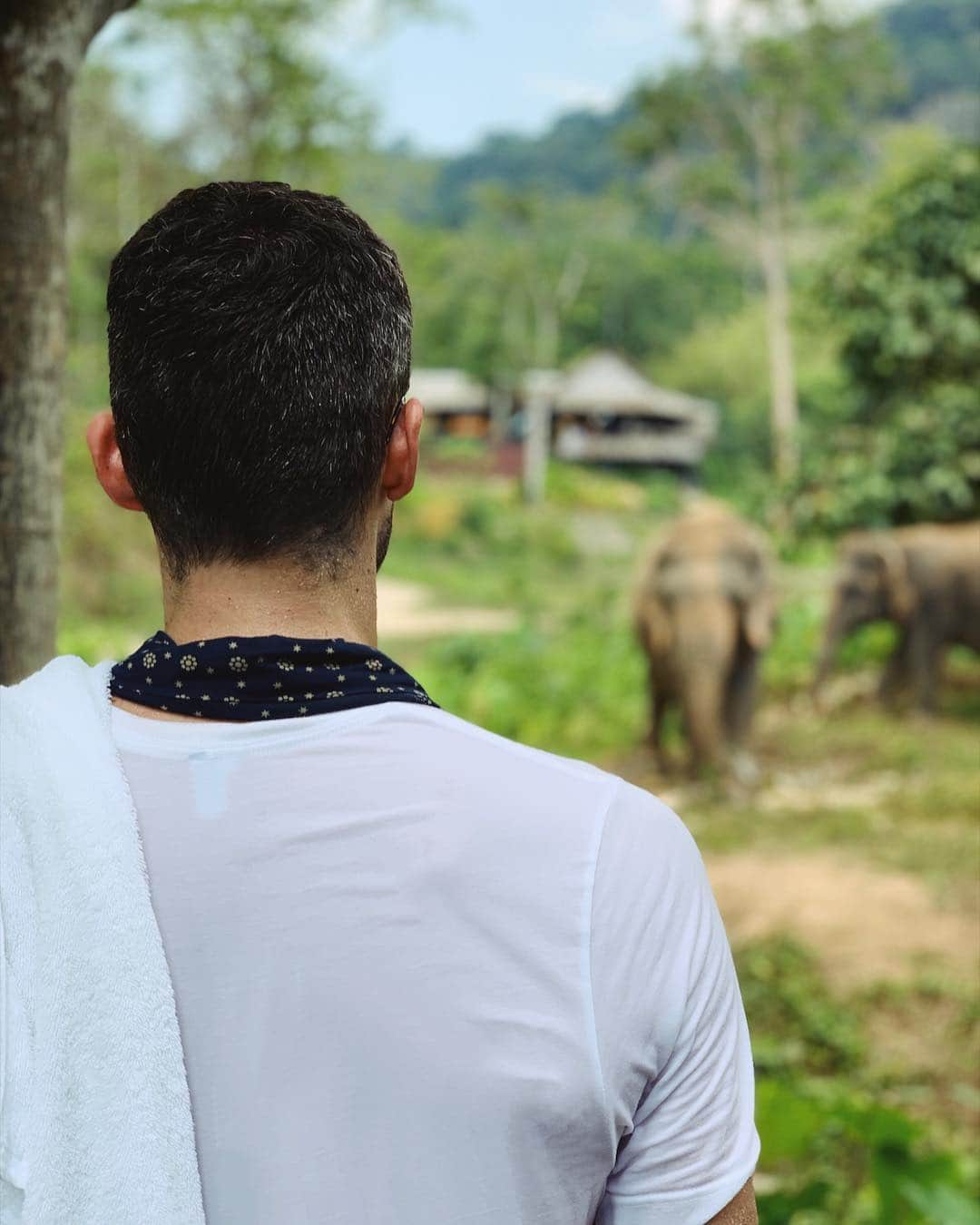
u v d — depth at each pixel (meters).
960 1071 5.46
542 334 68.69
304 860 0.97
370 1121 0.94
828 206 25.52
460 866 0.96
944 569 12.46
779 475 17.77
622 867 0.98
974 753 11.07
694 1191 1.00
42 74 2.02
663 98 42.38
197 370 1.02
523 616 22.45
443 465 57.44
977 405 14.24
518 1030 0.95
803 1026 5.75
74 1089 0.92
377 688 1.04
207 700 1.02
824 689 12.96
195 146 23.05
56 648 2.11
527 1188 0.95
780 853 8.25
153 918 0.95
